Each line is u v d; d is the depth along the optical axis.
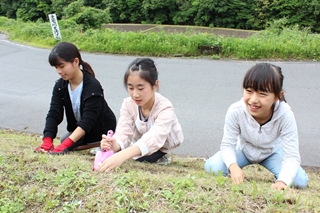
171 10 29.30
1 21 18.83
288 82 7.57
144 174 2.38
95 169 2.49
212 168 3.00
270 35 11.80
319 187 3.16
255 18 26.31
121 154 2.52
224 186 2.23
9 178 2.35
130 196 2.06
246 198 2.08
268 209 1.98
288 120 2.63
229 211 1.97
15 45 12.81
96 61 10.14
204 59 10.08
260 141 2.81
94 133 3.63
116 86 7.66
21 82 8.09
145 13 29.44
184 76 8.24
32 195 2.16
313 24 24.52
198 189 2.16
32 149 3.21
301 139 4.91
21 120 5.79
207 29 25.22
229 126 2.84
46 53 11.45
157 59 10.20
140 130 3.02
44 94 7.21
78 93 3.38
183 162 3.88
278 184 2.45
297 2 24.55
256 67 2.37
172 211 1.96
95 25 16.80
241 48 10.16
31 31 14.03
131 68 2.60
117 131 2.96
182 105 6.32
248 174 3.48
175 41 10.99
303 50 9.86
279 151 2.96
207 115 5.86
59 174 2.32
